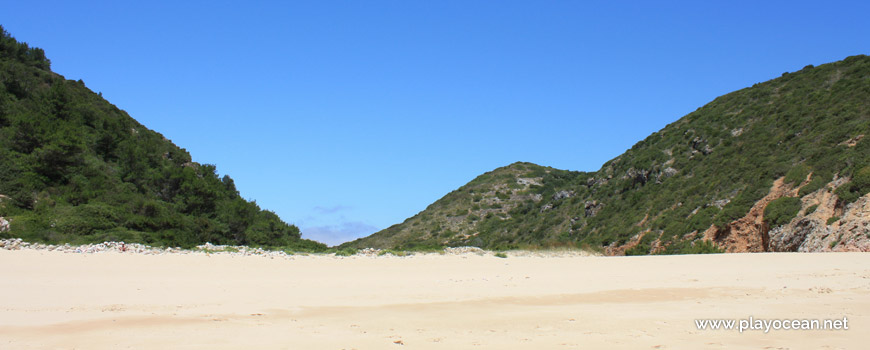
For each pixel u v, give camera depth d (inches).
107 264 733.3
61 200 1279.5
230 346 349.1
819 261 828.0
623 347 344.5
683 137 2427.4
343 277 690.8
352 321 433.1
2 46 2097.7
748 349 338.0
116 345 350.3
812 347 342.0
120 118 2007.9
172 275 669.9
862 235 1121.4
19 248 895.1
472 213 3373.5
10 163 1325.0
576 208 2583.7
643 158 2413.9
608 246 1964.8
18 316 439.5
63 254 806.5
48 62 2294.5
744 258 900.6
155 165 1790.1
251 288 594.6
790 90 2331.4
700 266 810.8
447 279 684.1
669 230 1747.0
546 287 617.3
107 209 1280.8
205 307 490.0
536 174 3954.2
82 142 1502.2
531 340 366.0
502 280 675.4
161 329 399.5
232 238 1496.1
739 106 2432.3
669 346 346.6
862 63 2145.7
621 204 2255.2
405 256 1014.4
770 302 508.7
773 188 1569.9
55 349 339.6
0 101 1576.0
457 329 403.9
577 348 343.3
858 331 388.2
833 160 1449.3
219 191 1817.2
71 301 507.2
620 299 539.5
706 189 1866.4
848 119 1672.0
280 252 1011.9
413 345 354.0
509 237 2780.5
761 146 1908.2
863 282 621.3
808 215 1317.7
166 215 1379.2
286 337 376.8
